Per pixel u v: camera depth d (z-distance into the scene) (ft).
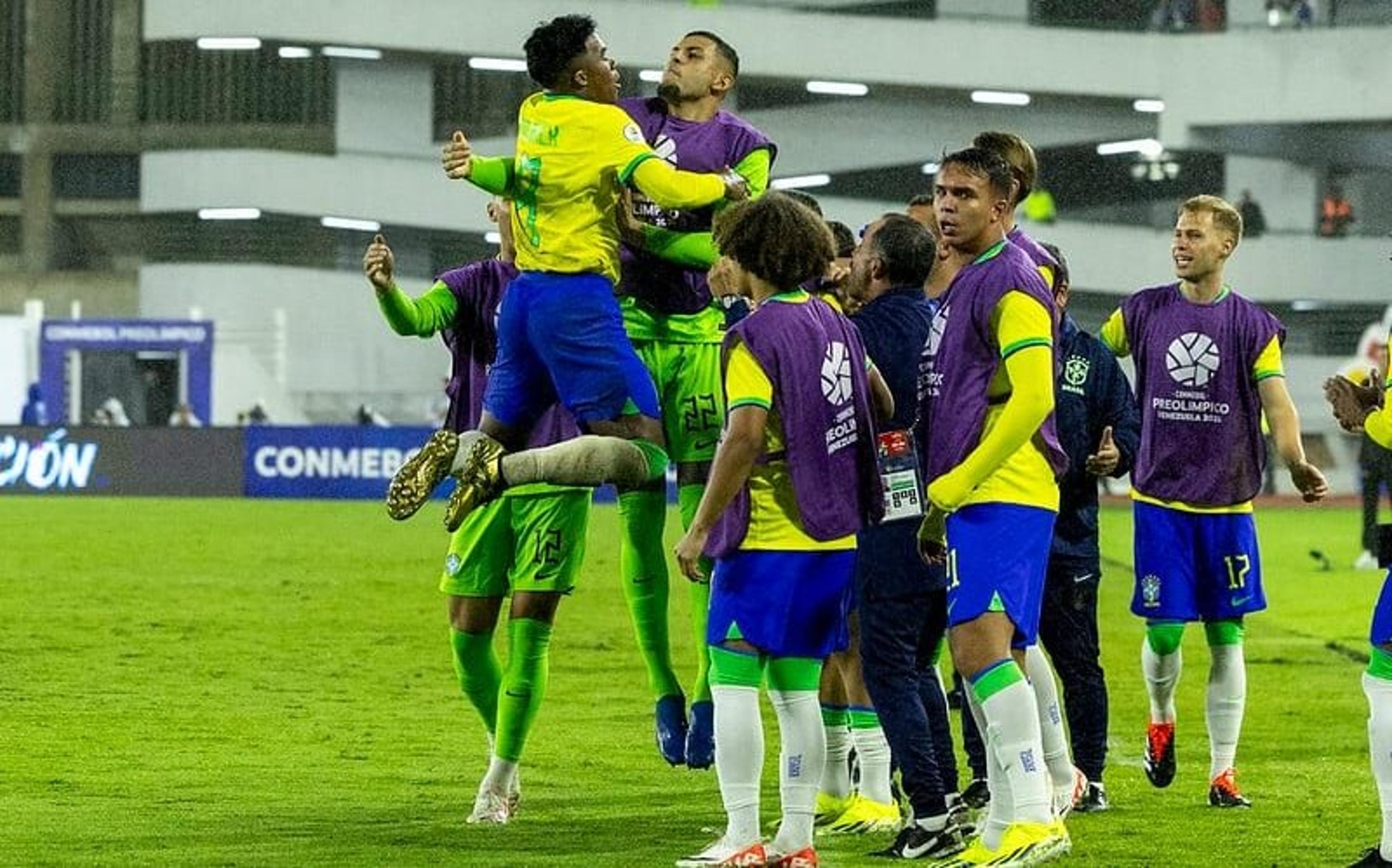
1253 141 268.41
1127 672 72.59
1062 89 266.98
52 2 271.69
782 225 33.22
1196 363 44.80
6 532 134.62
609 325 40.45
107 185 272.51
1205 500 44.73
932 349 34.53
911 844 36.81
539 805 43.60
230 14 256.11
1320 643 81.56
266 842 38.04
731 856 33.65
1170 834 40.14
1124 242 266.77
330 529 141.79
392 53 263.29
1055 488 34.53
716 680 33.86
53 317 261.03
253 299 253.24
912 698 37.17
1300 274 260.42
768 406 32.76
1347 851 38.34
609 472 39.60
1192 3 268.82
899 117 276.62
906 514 37.17
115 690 62.03
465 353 43.68
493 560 42.29
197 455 195.11
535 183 40.19
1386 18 270.05
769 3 278.26
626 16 261.44
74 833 38.73
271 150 265.75
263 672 67.21
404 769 48.24
